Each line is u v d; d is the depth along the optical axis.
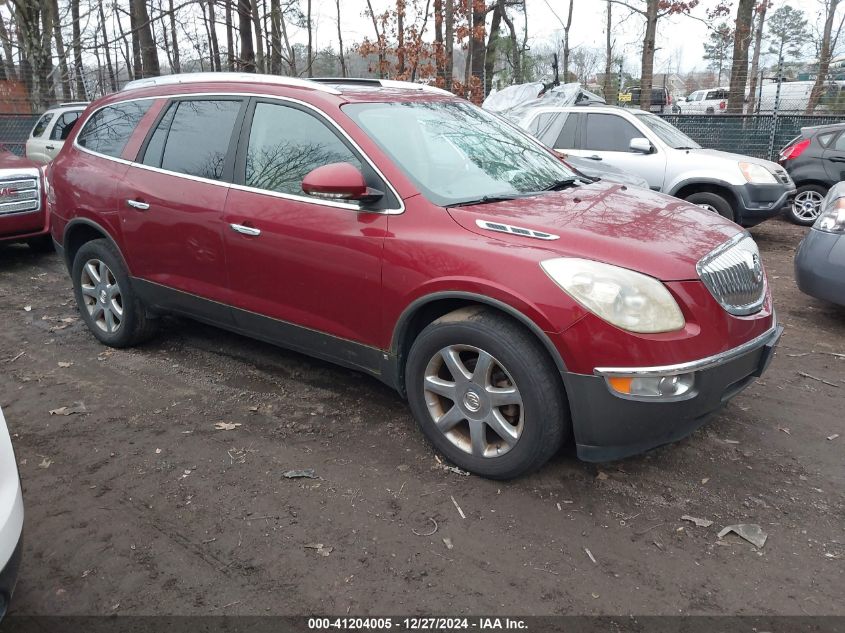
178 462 3.53
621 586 2.64
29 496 3.25
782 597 2.59
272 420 3.97
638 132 9.26
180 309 4.54
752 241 3.59
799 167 10.81
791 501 3.19
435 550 2.85
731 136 14.38
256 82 4.13
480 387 3.19
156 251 4.47
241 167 4.03
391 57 17.11
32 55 17.45
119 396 4.31
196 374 4.62
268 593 2.62
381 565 2.76
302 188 3.36
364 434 3.79
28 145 13.02
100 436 3.81
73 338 5.37
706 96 27.73
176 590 2.63
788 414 4.05
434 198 3.39
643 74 18.42
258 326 4.11
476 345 3.14
